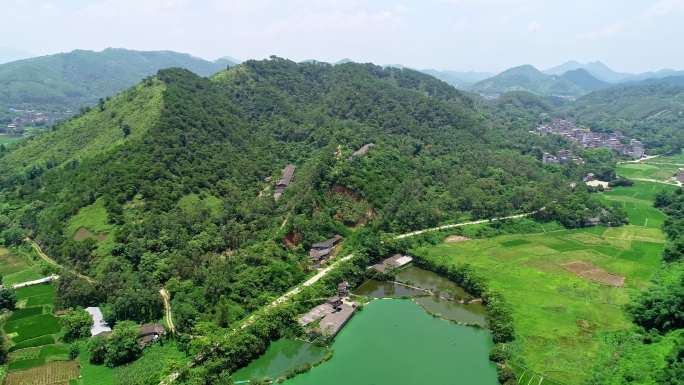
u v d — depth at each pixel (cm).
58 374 10512
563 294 14338
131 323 12088
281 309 12800
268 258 15188
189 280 13675
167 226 15738
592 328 12269
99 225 15888
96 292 13362
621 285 14912
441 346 12056
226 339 11312
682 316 11456
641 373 9938
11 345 11594
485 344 12156
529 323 12594
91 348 11025
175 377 10231
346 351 11812
